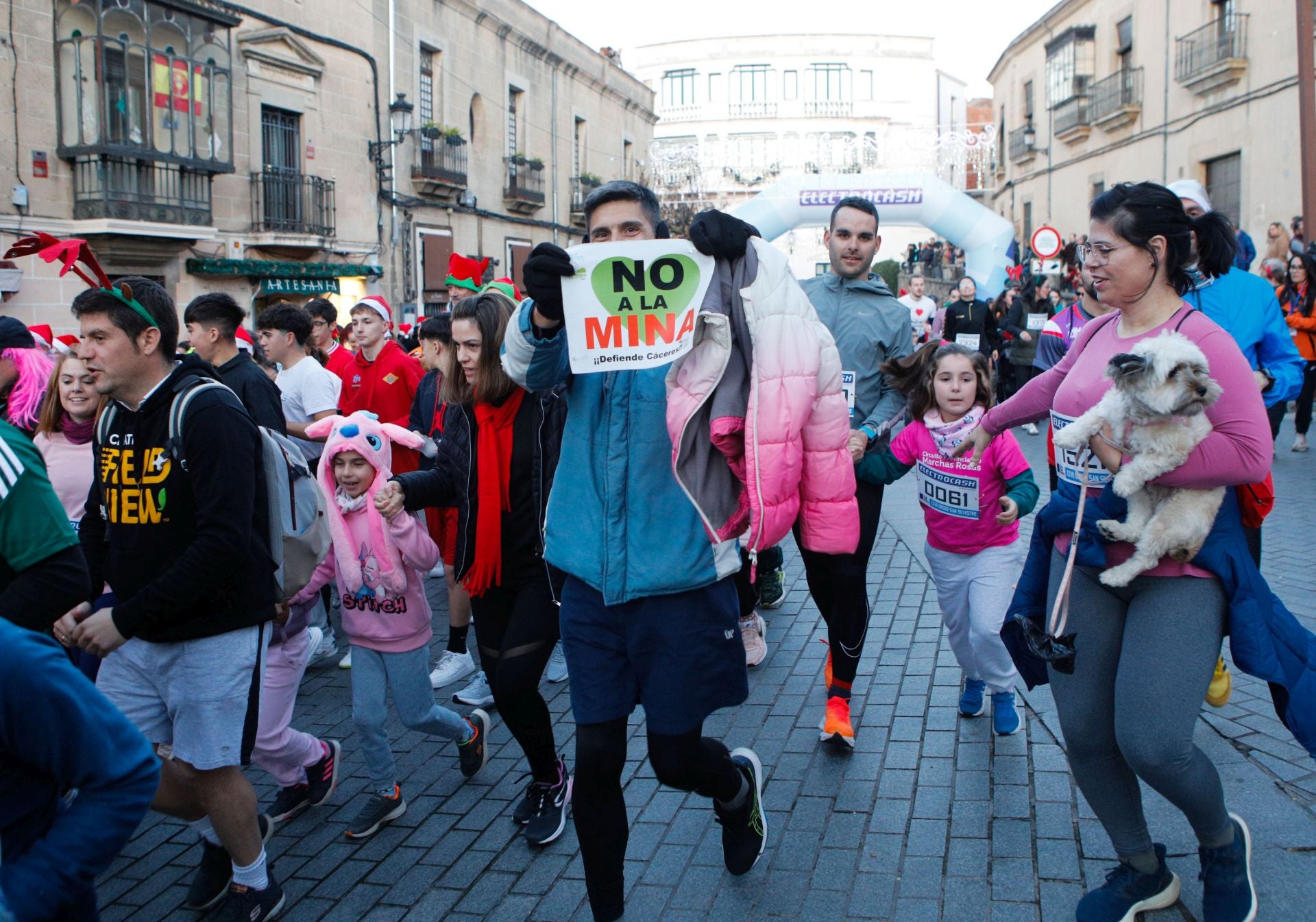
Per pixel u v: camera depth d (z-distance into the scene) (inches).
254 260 731.4
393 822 154.8
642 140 1517.0
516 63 1114.7
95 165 605.0
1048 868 125.2
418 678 155.7
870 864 130.3
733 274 101.4
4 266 569.9
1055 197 1249.4
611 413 110.0
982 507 157.8
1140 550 101.0
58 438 163.9
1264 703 162.9
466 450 149.9
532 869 139.2
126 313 118.5
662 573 105.8
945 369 155.9
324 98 797.2
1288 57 781.9
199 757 122.3
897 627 226.4
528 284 101.5
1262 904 111.7
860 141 1987.0
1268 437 97.1
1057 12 1205.1
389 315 269.6
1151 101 996.6
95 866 66.4
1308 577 232.7
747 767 129.0
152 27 633.0
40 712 64.5
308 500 135.0
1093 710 109.1
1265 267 438.3
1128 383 96.4
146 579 122.0
